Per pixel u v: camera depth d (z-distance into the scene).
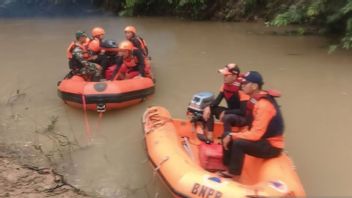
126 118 7.50
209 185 4.50
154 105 7.88
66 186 5.52
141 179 5.79
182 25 15.45
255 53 11.02
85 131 7.11
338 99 7.97
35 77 9.59
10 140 6.82
